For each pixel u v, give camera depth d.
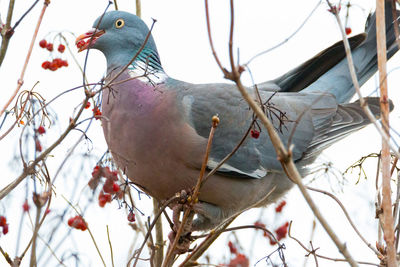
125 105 8.16
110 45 8.84
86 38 9.05
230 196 8.71
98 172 5.30
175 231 7.72
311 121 9.67
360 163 6.98
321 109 9.89
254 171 8.86
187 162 8.18
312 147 9.54
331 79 10.65
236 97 8.89
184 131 8.13
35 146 5.21
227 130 8.66
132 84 8.29
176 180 8.30
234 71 4.83
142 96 8.18
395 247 5.86
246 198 8.95
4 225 5.35
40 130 5.65
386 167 5.89
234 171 8.65
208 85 8.98
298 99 9.86
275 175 9.26
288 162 4.98
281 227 7.38
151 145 8.07
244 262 6.32
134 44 8.77
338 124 9.73
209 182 8.45
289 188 9.48
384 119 5.89
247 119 8.83
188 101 8.54
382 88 5.96
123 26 8.86
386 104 5.93
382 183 5.89
